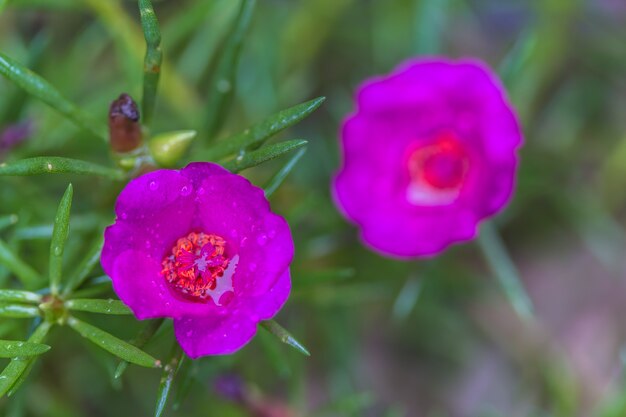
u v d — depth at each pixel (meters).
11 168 0.31
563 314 0.50
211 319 0.30
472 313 0.48
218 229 0.31
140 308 0.30
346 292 0.41
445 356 0.48
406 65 0.40
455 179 0.38
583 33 0.48
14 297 0.31
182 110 0.42
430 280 0.43
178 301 0.31
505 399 0.48
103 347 0.31
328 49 0.48
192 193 0.31
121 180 0.33
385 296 0.44
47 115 0.41
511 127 0.36
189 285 0.31
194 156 0.33
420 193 0.38
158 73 0.32
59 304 0.31
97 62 0.46
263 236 0.31
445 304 0.45
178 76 0.42
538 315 0.50
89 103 0.43
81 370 0.42
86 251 0.35
